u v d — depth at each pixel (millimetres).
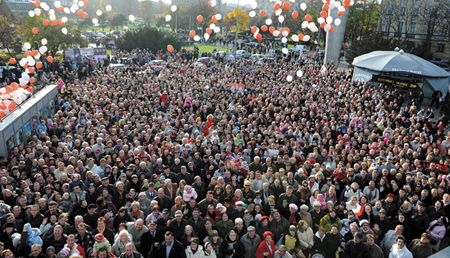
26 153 10023
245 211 7008
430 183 8688
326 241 6730
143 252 6598
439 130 15281
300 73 16688
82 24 89688
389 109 19875
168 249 6176
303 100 20312
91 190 7734
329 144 11930
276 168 9875
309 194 8266
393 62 25109
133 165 8844
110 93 18766
